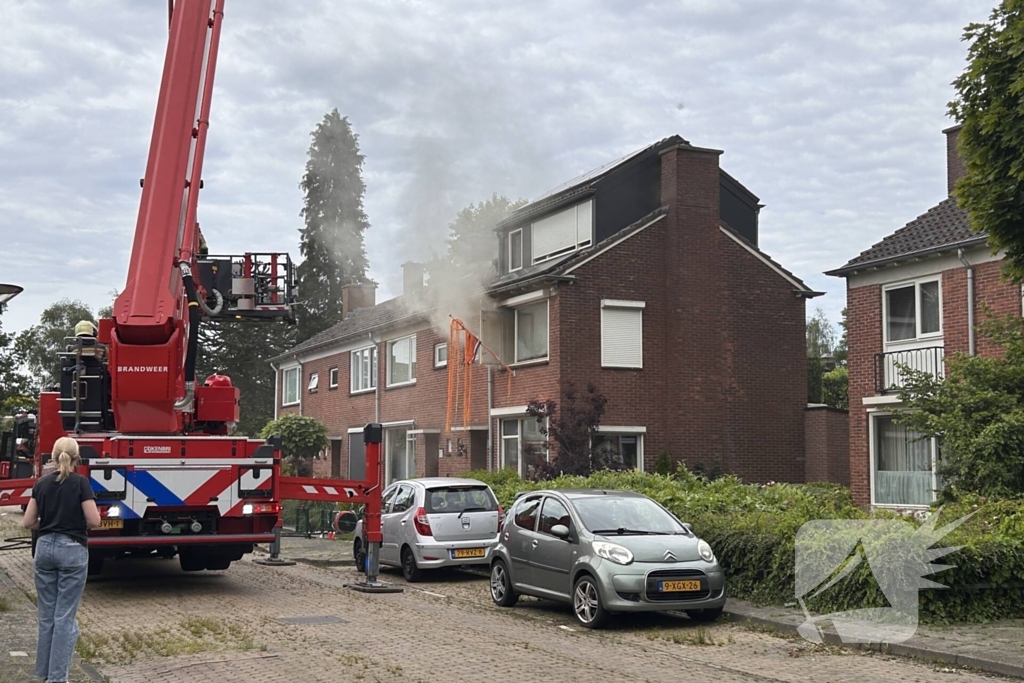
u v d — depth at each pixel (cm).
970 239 1947
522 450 2509
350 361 3716
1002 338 1585
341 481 1469
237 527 1388
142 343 1278
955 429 1502
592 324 2466
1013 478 1436
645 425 2495
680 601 1129
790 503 1521
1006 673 875
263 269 1488
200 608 1285
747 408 2567
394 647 1010
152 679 861
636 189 2625
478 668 905
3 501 1341
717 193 2591
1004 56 1093
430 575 1691
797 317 2645
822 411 2586
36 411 1992
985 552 1095
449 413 2883
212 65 1312
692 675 878
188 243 1283
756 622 1142
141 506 1326
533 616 1239
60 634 785
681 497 1560
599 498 1254
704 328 2541
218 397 1549
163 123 1289
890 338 2184
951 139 2339
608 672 890
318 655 964
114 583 1548
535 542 1260
